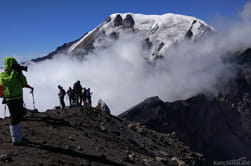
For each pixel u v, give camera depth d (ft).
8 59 26.76
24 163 23.00
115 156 37.06
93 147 38.04
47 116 51.70
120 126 73.10
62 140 36.09
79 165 26.23
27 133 34.78
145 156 48.34
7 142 29.01
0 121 43.19
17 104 27.30
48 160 24.98
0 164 21.79
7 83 26.55
